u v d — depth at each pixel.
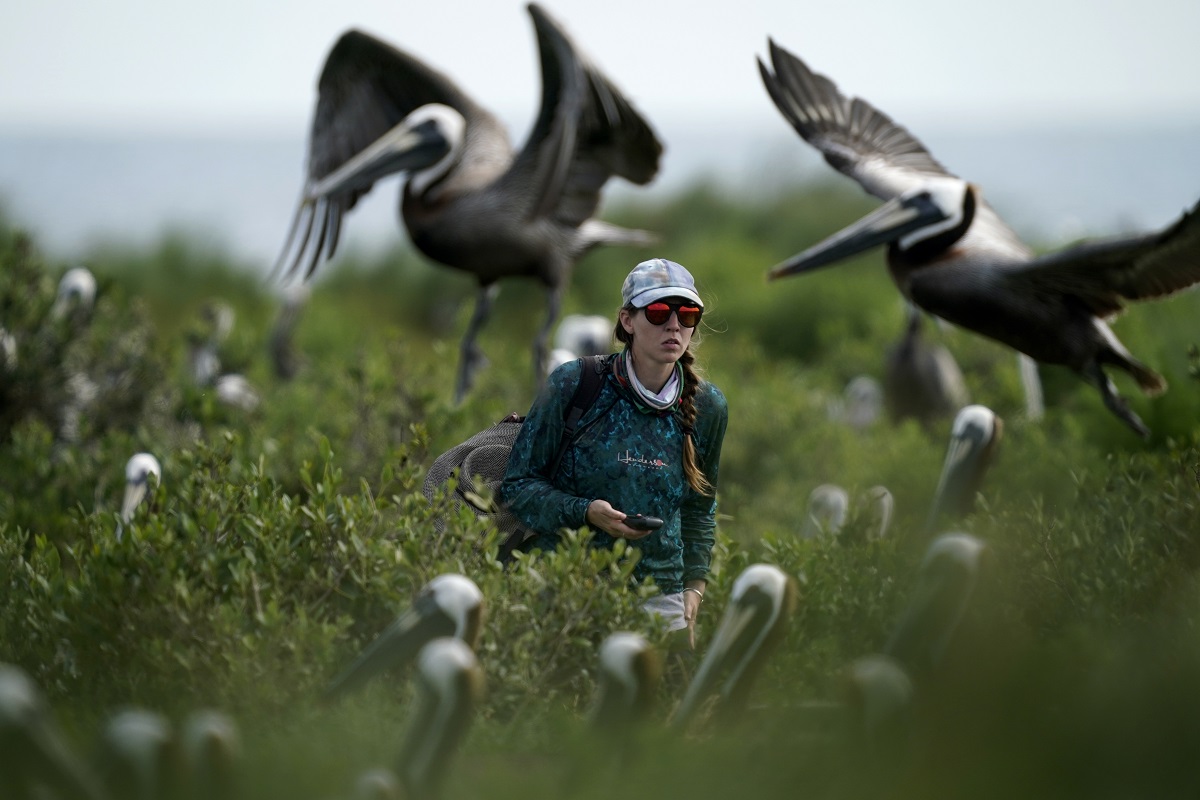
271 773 2.89
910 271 6.70
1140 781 2.84
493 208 8.98
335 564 3.98
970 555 3.02
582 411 3.94
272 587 3.90
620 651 2.84
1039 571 4.28
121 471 6.39
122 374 7.96
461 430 6.78
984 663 3.05
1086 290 6.24
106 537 4.12
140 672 3.71
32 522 5.79
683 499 4.02
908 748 2.76
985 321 6.50
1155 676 3.18
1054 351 6.43
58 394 7.75
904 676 2.80
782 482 8.45
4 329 7.80
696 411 4.04
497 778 3.04
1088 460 6.28
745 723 3.42
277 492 4.38
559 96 8.67
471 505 4.11
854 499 6.62
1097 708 3.00
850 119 7.51
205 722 2.46
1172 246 5.82
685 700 3.25
